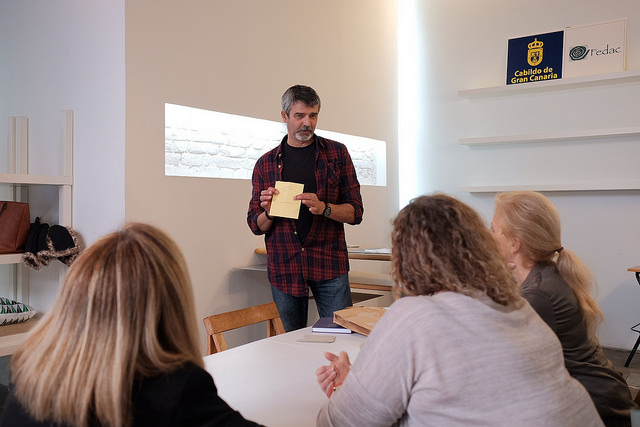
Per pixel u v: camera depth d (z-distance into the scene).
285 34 4.29
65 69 3.53
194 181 3.59
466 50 5.34
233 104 3.85
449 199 1.17
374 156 5.43
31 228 3.23
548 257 1.74
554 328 1.63
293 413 1.36
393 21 5.57
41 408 0.83
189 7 3.55
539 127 4.98
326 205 2.92
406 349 1.03
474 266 1.10
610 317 4.70
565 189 4.73
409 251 1.14
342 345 2.01
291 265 3.04
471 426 0.99
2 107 4.05
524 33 5.05
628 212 4.62
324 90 4.69
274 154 3.05
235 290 3.86
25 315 3.33
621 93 4.62
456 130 5.40
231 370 1.70
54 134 3.61
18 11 3.88
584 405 1.10
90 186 3.35
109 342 0.85
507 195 1.79
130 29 3.21
